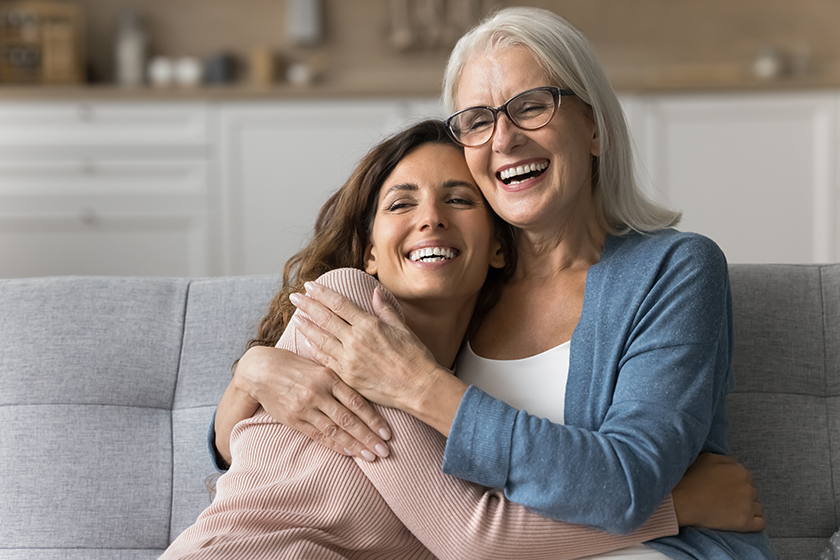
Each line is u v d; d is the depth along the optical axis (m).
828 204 3.75
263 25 4.40
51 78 4.14
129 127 3.77
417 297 1.27
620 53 4.41
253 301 1.61
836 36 4.34
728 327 1.24
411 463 1.07
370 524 1.08
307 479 1.08
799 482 1.47
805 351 1.51
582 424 1.16
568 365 1.23
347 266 1.41
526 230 1.35
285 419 1.14
